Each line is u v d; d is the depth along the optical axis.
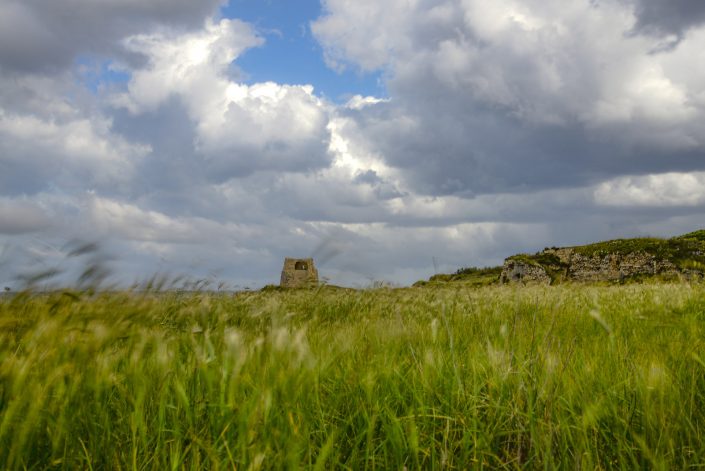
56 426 2.04
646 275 26.77
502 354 3.01
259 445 1.89
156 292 4.36
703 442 2.29
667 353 3.54
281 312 4.13
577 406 2.63
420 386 2.81
